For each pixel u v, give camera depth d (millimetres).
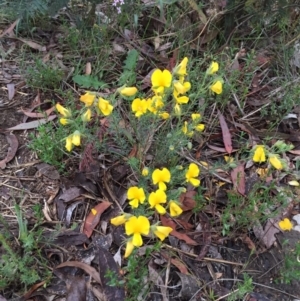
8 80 451
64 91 446
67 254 346
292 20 506
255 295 345
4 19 494
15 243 344
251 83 469
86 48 470
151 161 380
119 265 343
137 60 468
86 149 362
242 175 398
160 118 371
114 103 367
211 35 490
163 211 304
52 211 367
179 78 333
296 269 352
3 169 389
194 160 390
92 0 457
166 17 511
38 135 413
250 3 448
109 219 365
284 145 342
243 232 372
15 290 326
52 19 500
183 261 352
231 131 437
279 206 387
